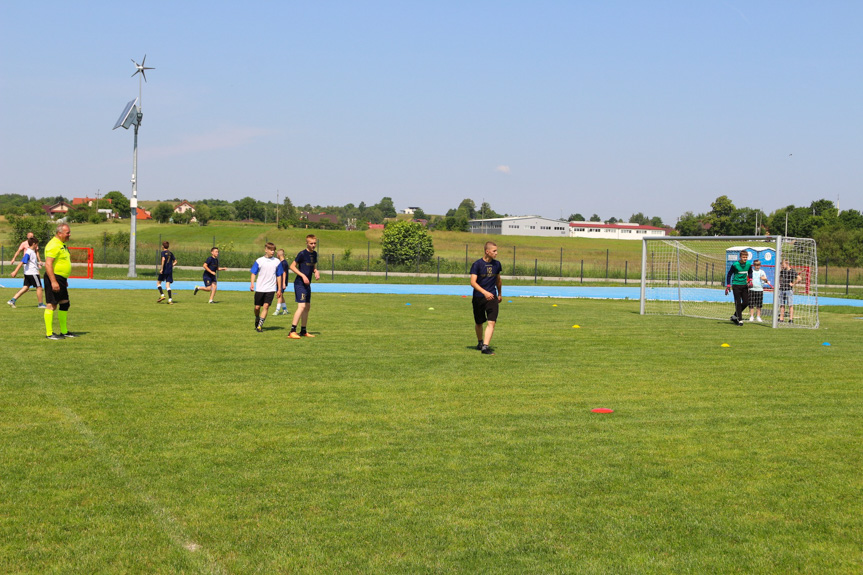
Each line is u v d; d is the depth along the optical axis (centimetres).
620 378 973
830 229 8238
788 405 816
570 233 13662
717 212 11150
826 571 405
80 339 1260
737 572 403
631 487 534
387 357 1124
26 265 1812
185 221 12206
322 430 676
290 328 1514
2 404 752
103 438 634
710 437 674
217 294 2589
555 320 1828
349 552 417
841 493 528
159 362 1034
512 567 403
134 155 3619
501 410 771
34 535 431
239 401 791
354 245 8100
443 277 4450
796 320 2052
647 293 3456
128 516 462
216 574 388
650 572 400
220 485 521
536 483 539
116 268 4262
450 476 550
